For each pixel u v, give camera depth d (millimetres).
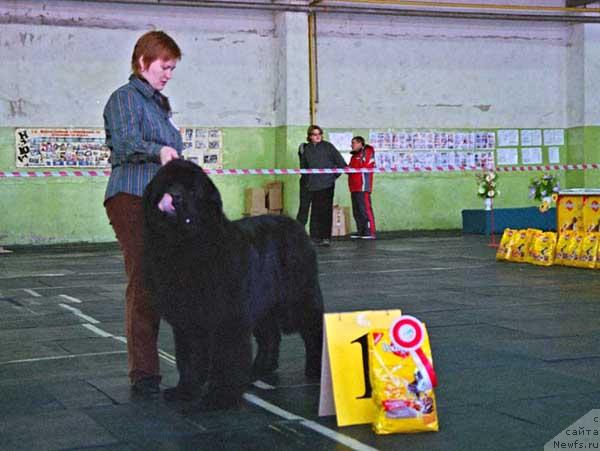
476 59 19891
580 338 6480
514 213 18438
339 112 18875
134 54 5012
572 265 11617
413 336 4152
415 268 11703
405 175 19516
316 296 5094
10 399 4859
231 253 4344
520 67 20281
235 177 18391
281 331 5160
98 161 17281
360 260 12867
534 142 20516
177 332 4586
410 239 17062
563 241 11883
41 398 4875
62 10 16859
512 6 19516
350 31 18828
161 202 4086
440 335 6668
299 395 4879
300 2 18172
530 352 5988
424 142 19578
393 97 19281
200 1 17391
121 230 4895
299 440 4027
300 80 18266
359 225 17359
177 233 4109
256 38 18344
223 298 4312
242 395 4582
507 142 20266
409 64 19359
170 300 4289
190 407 4531
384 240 16875
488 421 4305
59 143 16984
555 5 20344
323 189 15508
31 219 16891
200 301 4277
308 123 18406
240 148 18391
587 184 20469
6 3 16469
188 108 17938
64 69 16938
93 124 17203
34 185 16875
